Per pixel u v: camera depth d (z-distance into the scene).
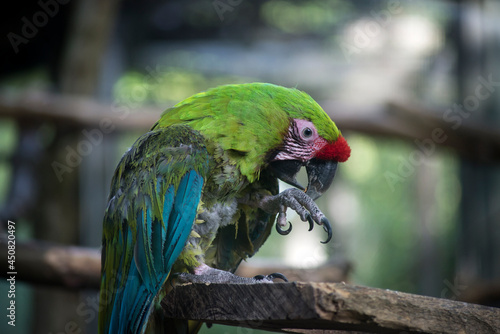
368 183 14.89
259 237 3.92
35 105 7.32
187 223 3.30
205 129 3.50
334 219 13.04
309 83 11.28
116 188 3.57
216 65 10.92
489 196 8.35
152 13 9.67
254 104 3.57
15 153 7.77
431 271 11.95
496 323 2.45
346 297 2.25
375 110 7.58
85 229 7.95
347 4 10.09
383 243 14.29
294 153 3.66
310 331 2.93
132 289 3.31
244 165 3.52
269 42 10.84
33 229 7.91
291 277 5.30
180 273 3.39
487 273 8.30
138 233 3.33
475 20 8.35
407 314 2.36
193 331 3.71
